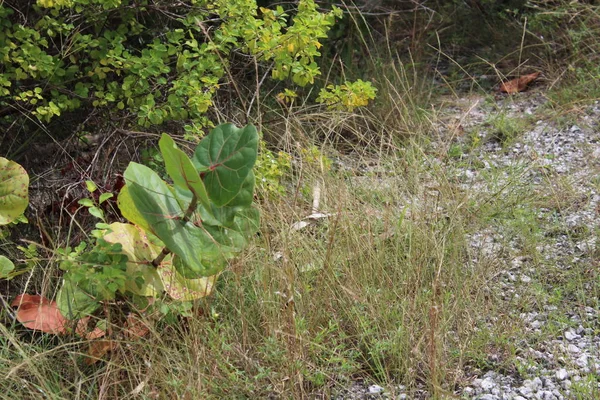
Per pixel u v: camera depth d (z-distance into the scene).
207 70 4.57
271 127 5.28
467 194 4.39
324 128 5.44
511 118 5.79
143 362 3.20
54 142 4.51
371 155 5.29
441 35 7.52
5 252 4.02
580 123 5.66
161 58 4.41
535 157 5.05
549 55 6.81
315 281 3.71
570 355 3.27
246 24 4.35
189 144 4.67
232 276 3.64
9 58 3.99
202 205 3.19
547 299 3.68
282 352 3.13
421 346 3.30
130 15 4.55
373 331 3.36
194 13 4.56
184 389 2.97
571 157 5.23
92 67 4.35
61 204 4.07
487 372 3.22
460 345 3.28
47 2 3.92
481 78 6.79
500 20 7.46
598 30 6.53
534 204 4.53
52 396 2.92
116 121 4.59
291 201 4.34
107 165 4.42
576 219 4.39
